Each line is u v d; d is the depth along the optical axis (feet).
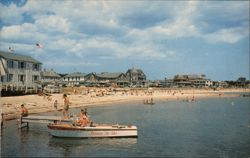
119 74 617.62
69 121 114.62
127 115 195.93
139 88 580.71
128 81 632.38
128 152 90.89
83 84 552.00
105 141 103.76
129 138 109.60
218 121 175.83
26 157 81.05
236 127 150.71
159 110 245.86
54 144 96.68
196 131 135.13
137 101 352.28
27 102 194.08
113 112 212.84
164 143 106.11
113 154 87.92
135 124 153.28
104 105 270.67
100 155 86.28
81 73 582.35
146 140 109.70
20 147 90.99
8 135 107.04
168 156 88.53
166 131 132.57
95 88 471.21
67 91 365.61
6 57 222.69
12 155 82.23
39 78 265.95
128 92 481.05
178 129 139.54
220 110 258.78
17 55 246.27
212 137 120.98
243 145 106.93
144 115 200.03
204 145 105.70
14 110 155.43
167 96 479.41
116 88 534.37
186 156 89.56
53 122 116.78
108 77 602.85
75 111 195.93
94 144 99.04
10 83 228.63
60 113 170.81
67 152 87.92
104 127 106.32
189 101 395.34
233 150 99.09
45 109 182.60
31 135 108.06
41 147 92.22
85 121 107.86
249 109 271.49
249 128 147.13
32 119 118.73
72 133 103.45
